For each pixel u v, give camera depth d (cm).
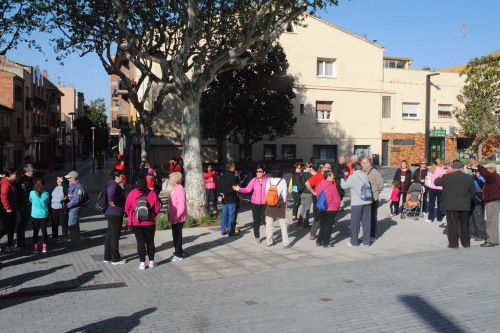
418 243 966
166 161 2916
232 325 492
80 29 1554
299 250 907
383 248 919
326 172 926
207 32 1366
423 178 1311
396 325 489
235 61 1309
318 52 3431
